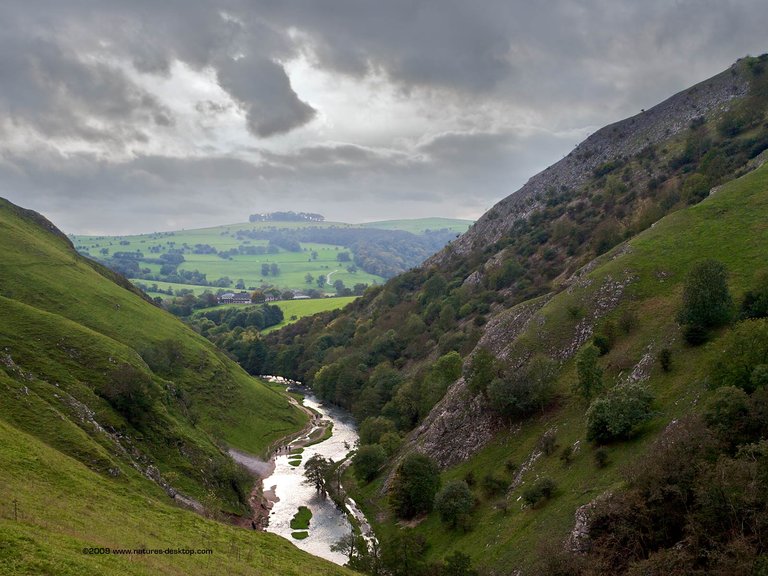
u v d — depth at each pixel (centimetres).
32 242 14725
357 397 17050
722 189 10469
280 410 15500
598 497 5325
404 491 8888
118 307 14012
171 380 12750
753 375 5150
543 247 18975
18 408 7188
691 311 7056
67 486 5291
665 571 4009
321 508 9956
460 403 10069
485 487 7844
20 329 9688
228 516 8794
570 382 8538
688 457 4656
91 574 3127
